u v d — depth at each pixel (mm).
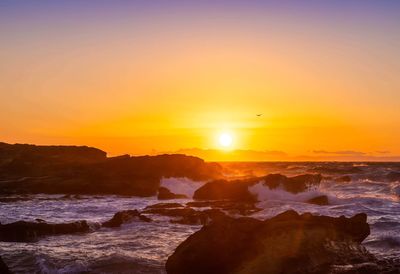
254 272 11633
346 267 11727
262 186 34562
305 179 34719
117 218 22047
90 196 39375
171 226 21953
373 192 40844
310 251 12188
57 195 39938
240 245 12125
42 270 13867
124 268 14000
